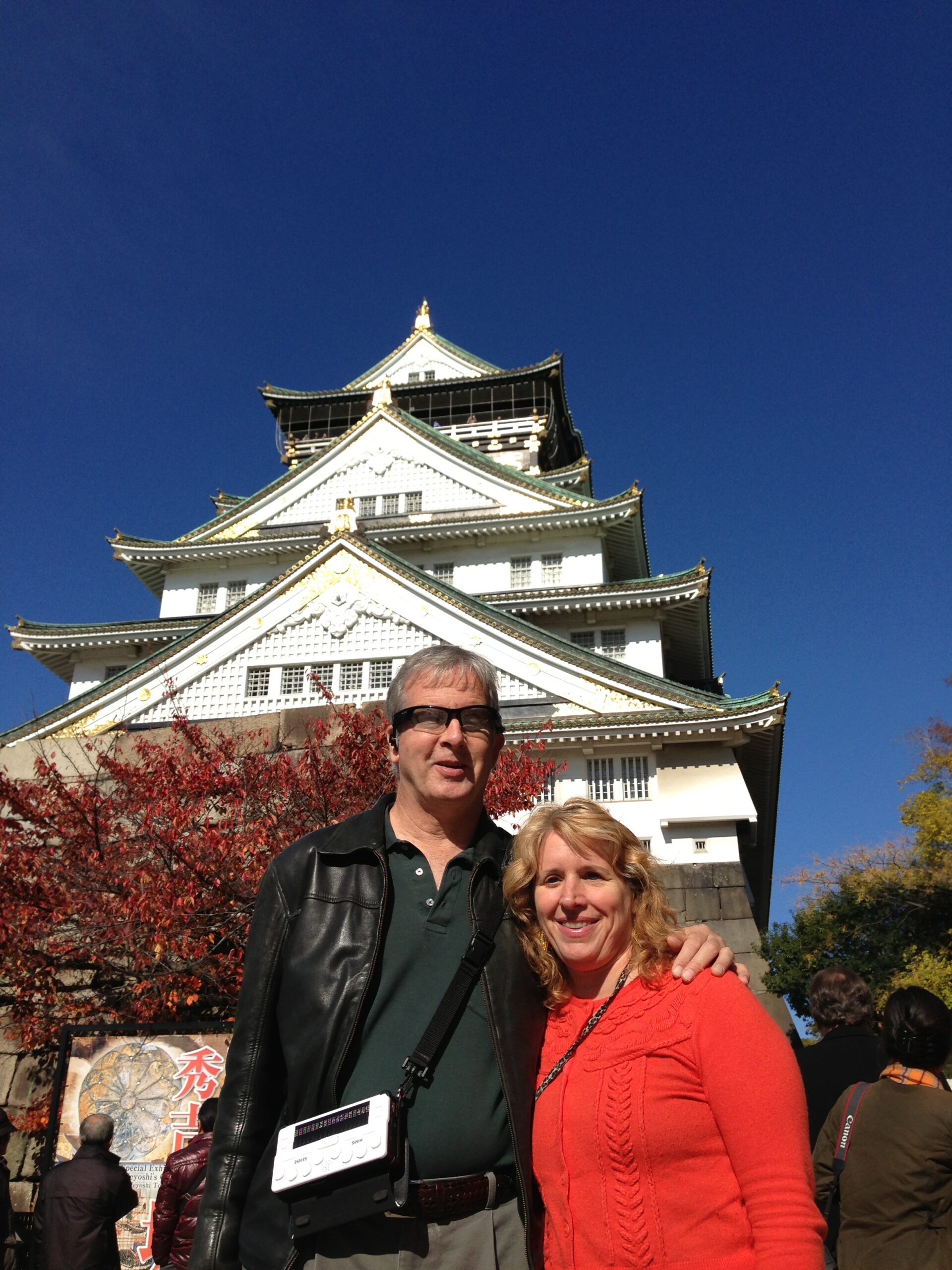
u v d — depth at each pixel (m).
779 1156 2.09
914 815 23.66
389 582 21.67
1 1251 6.75
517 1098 2.36
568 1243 2.26
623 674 20.25
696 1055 2.25
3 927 9.00
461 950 2.57
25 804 10.16
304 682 20.88
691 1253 2.12
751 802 18.98
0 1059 9.68
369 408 37.97
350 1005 2.44
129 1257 6.58
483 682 2.93
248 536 33.97
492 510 33.03
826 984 4.51
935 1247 3.18
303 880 2.71
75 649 31.33
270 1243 2.32
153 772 10.82
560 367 43.41
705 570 27.55
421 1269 2.19
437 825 2.81
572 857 2.59
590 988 2.60
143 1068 7.01
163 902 9.18
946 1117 3.27
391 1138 2.19
